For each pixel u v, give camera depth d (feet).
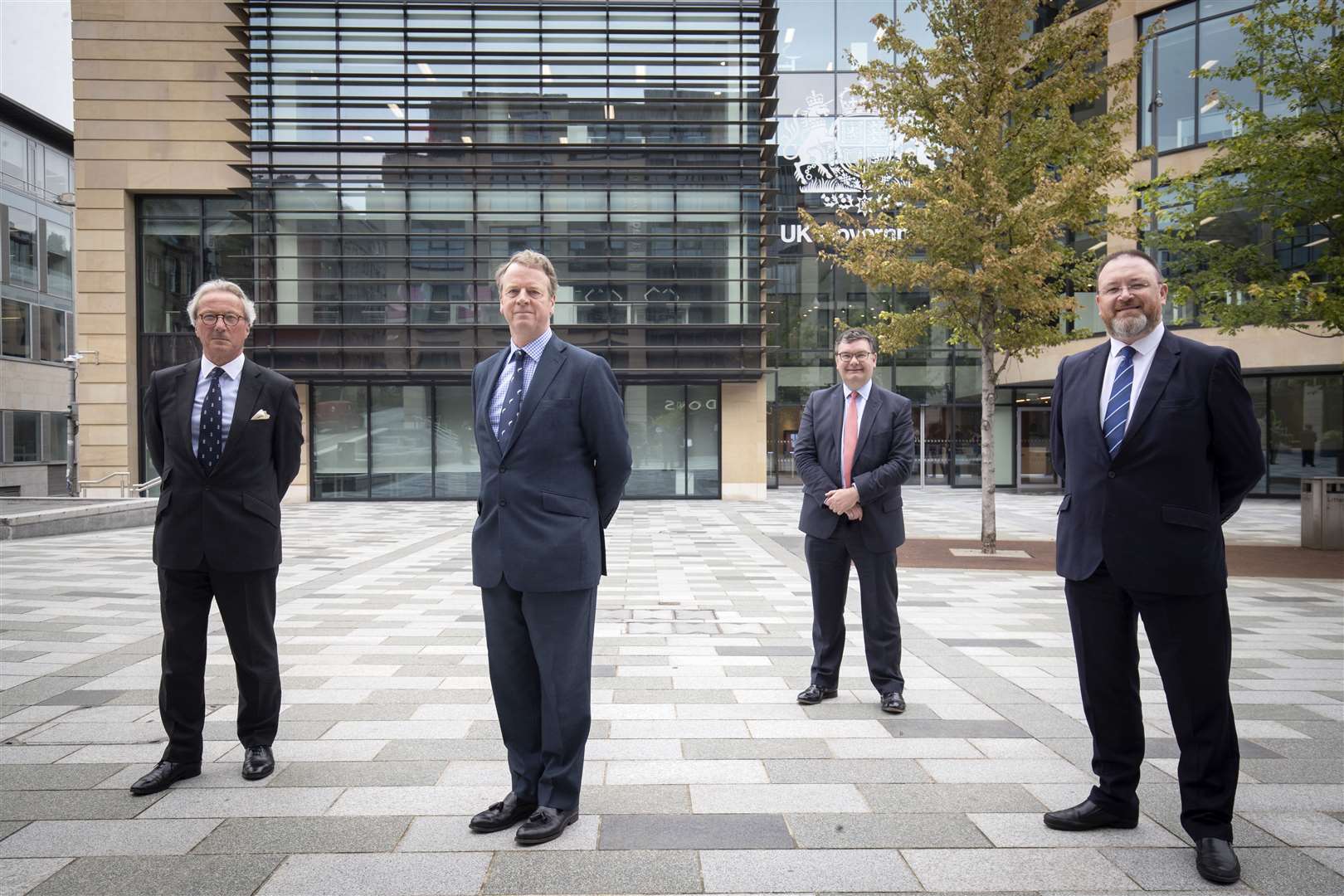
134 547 39.06
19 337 108.17
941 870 8.50
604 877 8.31
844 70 80.84
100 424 66.90
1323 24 33.42
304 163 66.39
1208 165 37.19
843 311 83.41
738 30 67.31
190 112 66.44
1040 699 14.73
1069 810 9.59
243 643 11.09
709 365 67.77
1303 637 20.52
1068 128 35.50
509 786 10.73
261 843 9.05
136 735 12.61
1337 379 73.36
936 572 31.48
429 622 21.56
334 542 41.47
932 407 85.40
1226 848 8.58
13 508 51.37
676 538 43.86
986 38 35.24
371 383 68.23
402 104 66.54
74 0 65.92
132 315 67.82
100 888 8.04
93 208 66.59
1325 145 33.71
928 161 43.73
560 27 67.46
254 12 66.08
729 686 15.60
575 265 67.56
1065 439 10.12
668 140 68.23
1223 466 9.23
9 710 13.87
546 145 66.74
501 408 10.12
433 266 66.95
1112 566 9.22
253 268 67.05
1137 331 9.30
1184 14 67.87
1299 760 11.79
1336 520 38.37
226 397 11.15
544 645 9.61
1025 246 33.37
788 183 82.23
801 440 14.92
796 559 35.12
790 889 8.09
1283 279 37.01
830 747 12.20
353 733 12.80
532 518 9.66
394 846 8.98
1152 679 16.16
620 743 12.37
